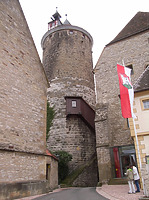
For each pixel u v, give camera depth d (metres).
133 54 17.81
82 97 20.77
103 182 14.53
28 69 10.83
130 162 14.53
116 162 14.85
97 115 16.86
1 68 9.01
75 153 18.31
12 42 10.06
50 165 11.47
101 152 15.51
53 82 21.84
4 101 8.74
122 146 15.22
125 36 18.73
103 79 18.25
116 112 16.52
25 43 11.06
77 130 19.19
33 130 10.16
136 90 10.84
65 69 22.14
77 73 22.23
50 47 24.48
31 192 8.51
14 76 9.68
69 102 19.47
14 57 9.96
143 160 9.53
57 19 30.95
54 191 10.62
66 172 16.91
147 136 9.89
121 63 18.05
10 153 8.19
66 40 23.95
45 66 23.92
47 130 19.25
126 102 9.73
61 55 23.00
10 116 8.88
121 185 12.52
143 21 19.19
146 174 6.57
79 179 15.86
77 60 22.98
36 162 9.74
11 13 10.49
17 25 10.74
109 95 17.38
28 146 9.52
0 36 9.37
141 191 8.32
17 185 7.86
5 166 7.77
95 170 17.41
